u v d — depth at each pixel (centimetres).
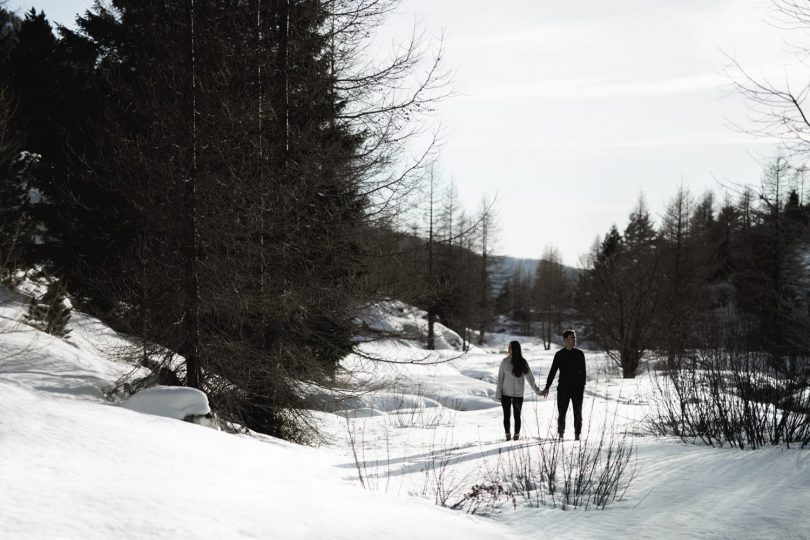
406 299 1184
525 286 8581
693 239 3734
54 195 1437
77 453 465
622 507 591
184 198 950
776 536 489
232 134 972
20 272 1388
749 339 1022
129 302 988
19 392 611
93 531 323
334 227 1112
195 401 798
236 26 1052
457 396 2042
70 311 1288
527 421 1405
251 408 1092
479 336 5916
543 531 515
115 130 1050
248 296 964
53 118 1488
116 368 1152
